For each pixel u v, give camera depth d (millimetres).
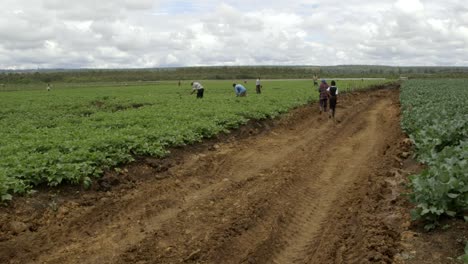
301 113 26188
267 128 20719
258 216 8891
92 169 10633
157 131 15148
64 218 8695
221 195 10289
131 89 61000
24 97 44438
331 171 12695
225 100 30281
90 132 15719
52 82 112625
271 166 13281
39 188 9672
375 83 62312
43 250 7410
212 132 16734
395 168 12070
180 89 57219
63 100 38938
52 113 27453
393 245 6980
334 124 22891
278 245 7707
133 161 12281
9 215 8367
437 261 6258
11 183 9055
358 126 22031
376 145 16547
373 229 7594
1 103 36188
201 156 14250
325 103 27844
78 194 9844
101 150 12328
